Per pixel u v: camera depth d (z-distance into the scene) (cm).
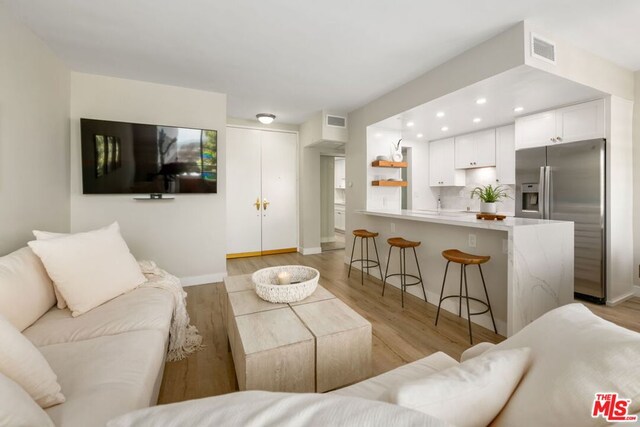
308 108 443
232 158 512
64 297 165
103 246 192
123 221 325
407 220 345
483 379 71
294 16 218
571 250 245
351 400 52
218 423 47
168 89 343
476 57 258
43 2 200
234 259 511
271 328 152
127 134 313
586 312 85
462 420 66
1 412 73
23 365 93
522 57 223
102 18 219
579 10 211
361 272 418
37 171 240
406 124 414
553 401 65
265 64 295
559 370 68
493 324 245
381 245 393
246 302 186
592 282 304
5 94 201
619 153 304
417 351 214
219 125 369
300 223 562
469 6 206
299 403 52
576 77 258
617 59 287
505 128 430
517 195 373
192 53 272
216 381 181
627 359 60
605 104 296
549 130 341
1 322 94
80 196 306
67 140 295
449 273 289
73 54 271
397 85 350
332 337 147
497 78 249
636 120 313
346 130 468
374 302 312
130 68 300
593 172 300
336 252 571
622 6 207
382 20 223
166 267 348
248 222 527
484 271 254
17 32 215
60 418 92
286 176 554
